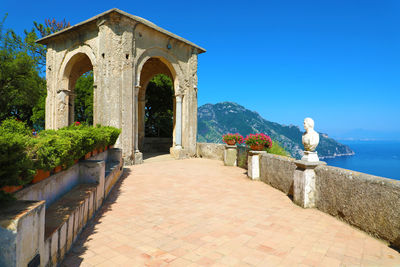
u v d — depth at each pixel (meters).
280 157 6.92
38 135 3.64
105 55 10.84
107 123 10.82
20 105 21.16
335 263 2.92
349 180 4.23
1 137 1.99
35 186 2.83
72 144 3.62
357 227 4.00
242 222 4.26
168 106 20.55
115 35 10.83
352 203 4.13
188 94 14.45
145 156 14.62
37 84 18.94
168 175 8.69
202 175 8.88
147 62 15.84
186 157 14.20
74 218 3.16
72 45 12.84
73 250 3.02
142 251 3.10
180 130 14.12
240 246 3.32
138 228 3.86
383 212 3.53
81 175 4.69
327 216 4.64
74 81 14.99
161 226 3.98
